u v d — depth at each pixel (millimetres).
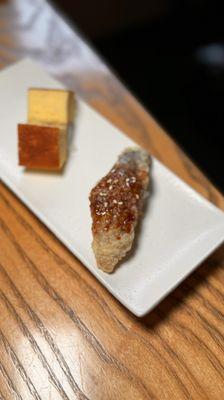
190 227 295
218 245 281
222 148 604
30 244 303
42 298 278
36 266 292
